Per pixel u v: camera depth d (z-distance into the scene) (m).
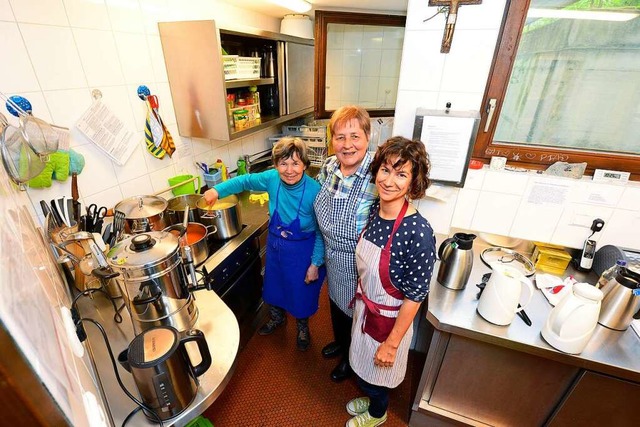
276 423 1.49
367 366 1.22
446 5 1.16
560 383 1.13
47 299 0.46
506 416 1.31
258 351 1.89
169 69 1.64
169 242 0.92
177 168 1.83
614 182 1.23
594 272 1.33
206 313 1.05
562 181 1.28
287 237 1.50
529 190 1.34
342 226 1.19
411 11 1.22
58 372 0.32
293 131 2.87
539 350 1.04
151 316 0.91
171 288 0.91
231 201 1.74
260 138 2.73
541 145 1.35
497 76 1.24
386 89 2.80
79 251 1.08
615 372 0.97
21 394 0.25
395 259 1.01
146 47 1.52
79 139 1.29
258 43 2.27
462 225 1.51
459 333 1.12
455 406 1.39
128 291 0.87
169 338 0.73
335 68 2.66
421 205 1.52
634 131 1.22
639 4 1.07
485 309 1.13
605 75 1.19
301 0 1.94
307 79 2.68
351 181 1.15
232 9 2.08
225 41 1.96
